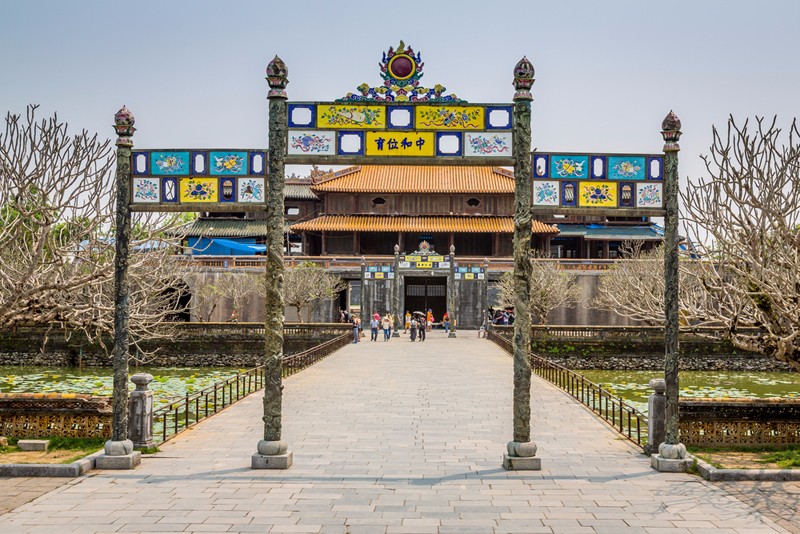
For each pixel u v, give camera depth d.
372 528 9.48
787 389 37.94
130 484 11.55
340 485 11.59
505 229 80.12
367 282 64.69
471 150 12.89
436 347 46.22
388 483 11.73
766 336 16.56
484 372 30.83
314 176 87.75
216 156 12.95
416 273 63.28
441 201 85.06
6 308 17.77
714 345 49.41
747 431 14.91
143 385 14.12
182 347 49.75
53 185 18.53
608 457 13.87
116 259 12.88
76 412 14.73
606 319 69.69
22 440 14.43
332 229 80.50
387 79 13.00
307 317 69.25
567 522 9.77
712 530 9.49
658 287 39.28
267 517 9.91
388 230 80.31
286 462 12.69
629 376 44.62
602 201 13.02
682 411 14.97
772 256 15.52
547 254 77.88
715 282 17.91
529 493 11.17
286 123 12.87
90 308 20.95
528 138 12.76
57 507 10.34
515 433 12.87
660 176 13.05
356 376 29.12
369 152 12.88
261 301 69.19
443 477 12.16
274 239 12.70
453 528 9.51
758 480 11.92
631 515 10.08
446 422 18.14
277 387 12.82
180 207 12.91
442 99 12.96
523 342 12.82
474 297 66.00
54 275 19.55
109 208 21.22
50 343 48.16
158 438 17.52
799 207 16.08
